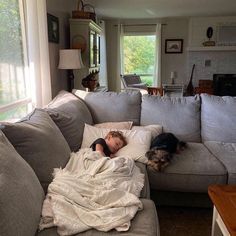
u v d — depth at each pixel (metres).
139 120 2.52
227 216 1.17
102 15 6.31
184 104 2.47
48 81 2.54
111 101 2.52
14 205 0.90
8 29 2.18
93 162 1.58
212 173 1.81
